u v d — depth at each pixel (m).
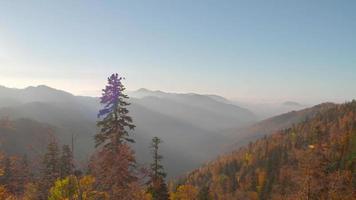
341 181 53.25
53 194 22.56
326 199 44.50
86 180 21.05
